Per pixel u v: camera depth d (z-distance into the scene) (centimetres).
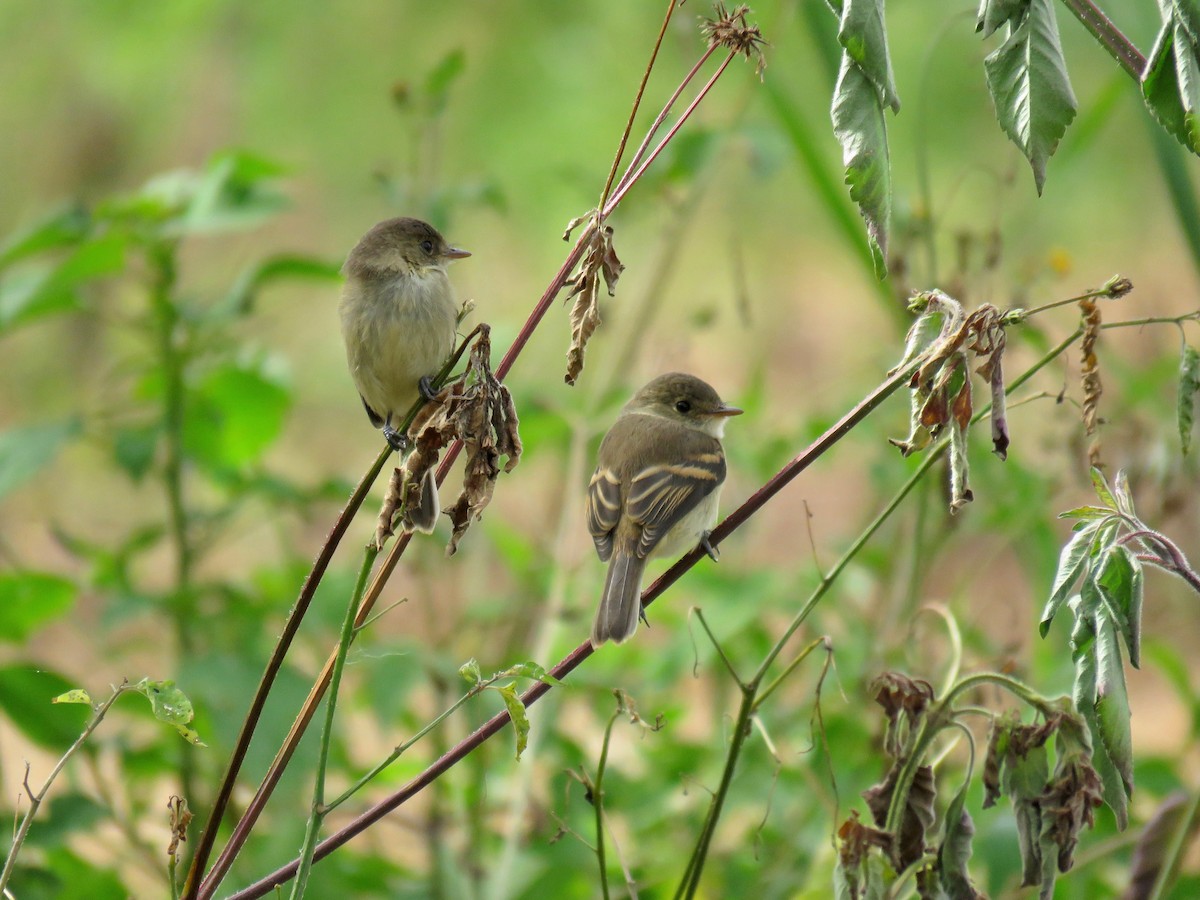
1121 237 2202
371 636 1169
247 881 903
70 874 933
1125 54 604
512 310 2142
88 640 1102
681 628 1040
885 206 532
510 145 2134
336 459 2434
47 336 2391
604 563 1071
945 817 609
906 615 1052
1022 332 1076
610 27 2102
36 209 2453
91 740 932
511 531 1254
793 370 2333
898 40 2020
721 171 1714
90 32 2217
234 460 1153
